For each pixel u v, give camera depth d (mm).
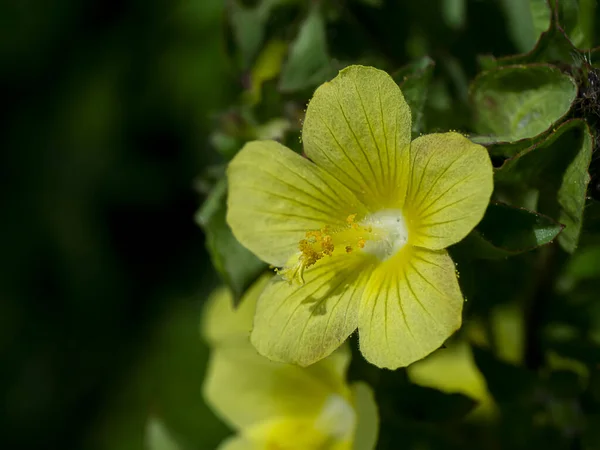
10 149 460
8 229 457
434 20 286
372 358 236
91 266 454
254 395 289
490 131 254
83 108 446
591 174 244
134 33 443
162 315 440
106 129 443
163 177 448
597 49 247
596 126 243
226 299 288
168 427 325
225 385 290
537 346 272
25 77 459
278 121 280
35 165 458
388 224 248
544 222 237
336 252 249
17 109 461
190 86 423
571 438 265
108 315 453
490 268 268
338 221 250
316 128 244
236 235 249
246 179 250
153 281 454
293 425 285
